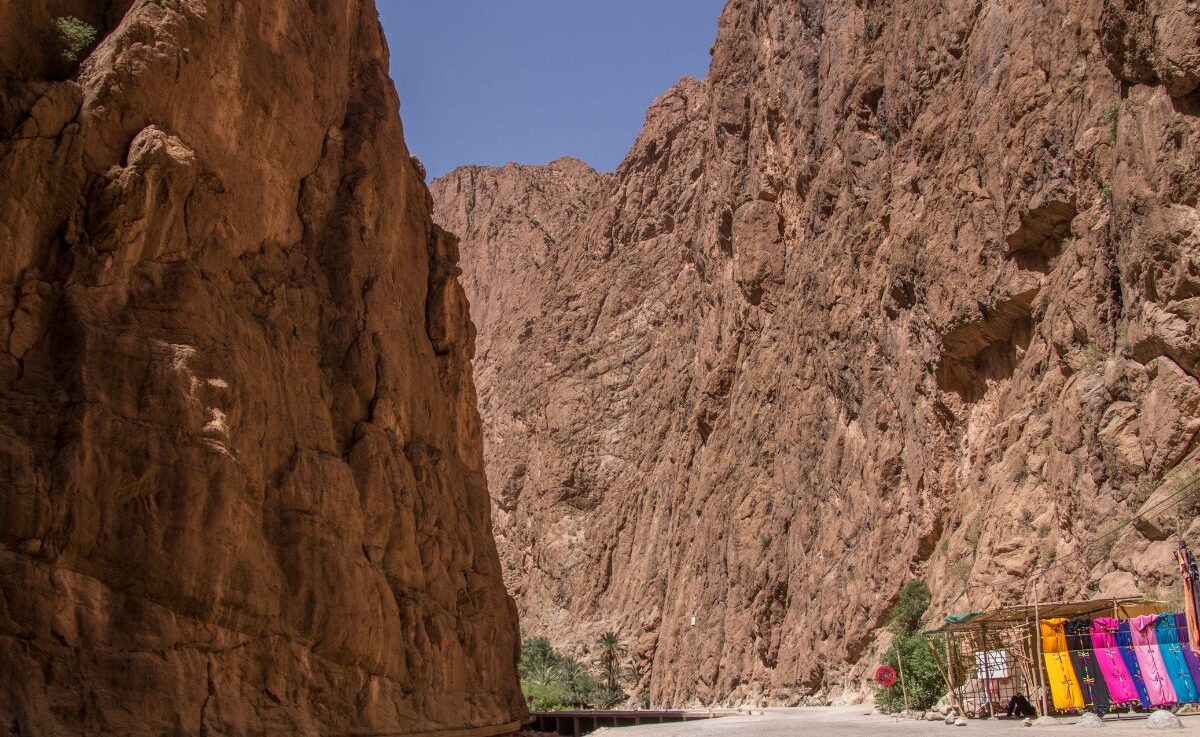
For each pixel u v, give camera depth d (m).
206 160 20.16
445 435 29.36
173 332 18.16
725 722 39.88
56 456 15.77
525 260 153.00
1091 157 33.12
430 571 25.09
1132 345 28.75
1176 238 26.34
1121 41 29.00
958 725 23.59
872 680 44.75
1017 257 38.56
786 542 61.91
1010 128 38.88
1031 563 33.75
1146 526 26.56
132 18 19.39
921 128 49.03
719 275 84.69
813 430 60.44
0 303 16.50
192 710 16.41
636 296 116.50
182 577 16.62
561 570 105.44
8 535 14.97
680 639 76.38
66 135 17.89
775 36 76.69
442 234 32.19
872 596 47.88
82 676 15.18
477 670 26.50
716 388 79.38
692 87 125.56
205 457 17.47
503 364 133.75
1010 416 38.50
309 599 19.41
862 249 56.22
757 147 77.19
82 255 17.52
